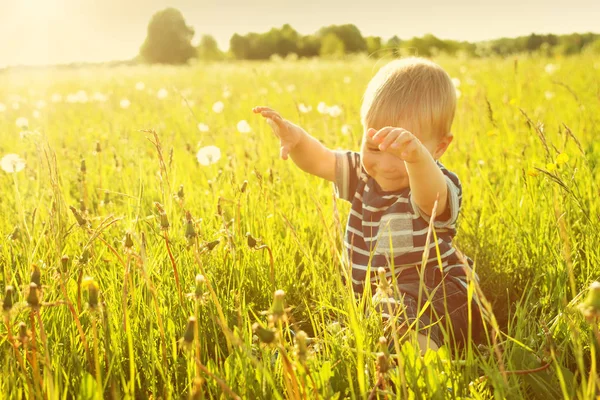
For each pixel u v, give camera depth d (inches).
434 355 67.2
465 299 86.3
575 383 62.0
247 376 63.3
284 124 101.4
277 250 101.0
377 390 57.6
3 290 88.0
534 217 110.9
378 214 94.0
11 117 339.9
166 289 82.9
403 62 94.1
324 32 4087.1
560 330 76.7
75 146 195.2
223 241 92.5
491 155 163.5
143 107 368.8
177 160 168.7
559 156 101.3
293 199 125.1
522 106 270.5
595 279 90.1
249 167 147.3
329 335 76.6
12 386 61.4
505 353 69.4
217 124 241.1
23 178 152.2
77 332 74.1
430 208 81.3
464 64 677.3
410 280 89.6
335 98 358.0
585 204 108.9
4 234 109.6
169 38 4094.5
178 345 73.2
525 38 1839.3
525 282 100.0
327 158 103.3
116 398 57.3
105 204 126.8
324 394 59.9
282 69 821.9
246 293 93.6
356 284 94.0
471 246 105.6
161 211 75.4
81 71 1075.3
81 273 72.2
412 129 89.7
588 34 1920.5
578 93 326.3
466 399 61.9
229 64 1286.9
